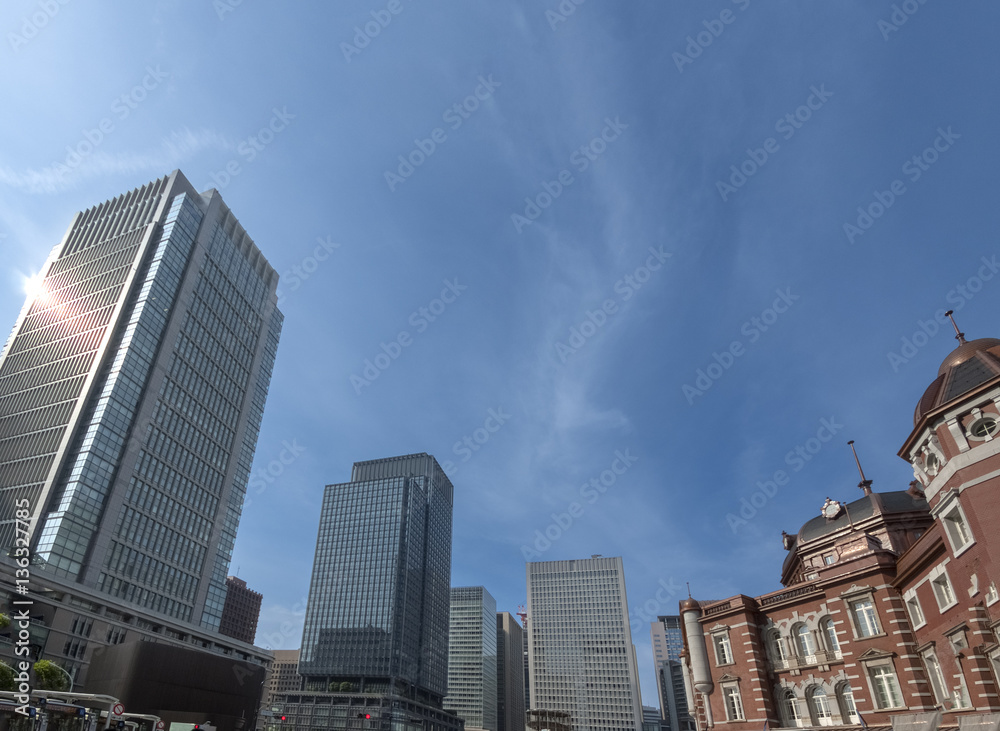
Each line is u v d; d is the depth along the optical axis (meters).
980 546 28.25
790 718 40.91
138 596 97.31
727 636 45.38
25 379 110.00
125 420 102.06
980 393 29.66
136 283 115.75
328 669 192.00
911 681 35.09
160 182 133.12
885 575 38.59
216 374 126.88
